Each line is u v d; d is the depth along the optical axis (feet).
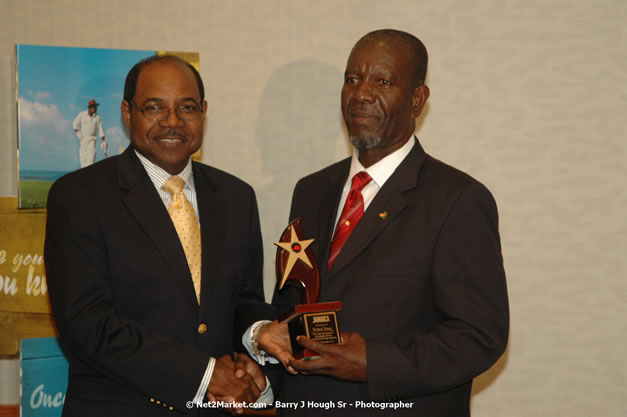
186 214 6.91
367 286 6.17
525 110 9.68
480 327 5.94
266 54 9.86
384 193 6.48
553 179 9.68
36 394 8.57
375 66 6.48
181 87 6.74
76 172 6.91
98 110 8.84
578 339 9.68
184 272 6.61
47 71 8.62
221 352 6.89
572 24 9.64
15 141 9.62
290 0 9.80
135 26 9.91
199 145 6.98
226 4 9.84
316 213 7.00
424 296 6.24
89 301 6.39
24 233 8.64
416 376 5.79
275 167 9.91
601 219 9.65
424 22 9.70
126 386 6.39
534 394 9.71
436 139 9.75
